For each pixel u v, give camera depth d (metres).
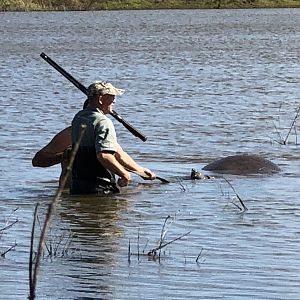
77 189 20.59
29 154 25.81
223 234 16.84
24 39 88.75
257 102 38.47
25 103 38.41
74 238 16.59
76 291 13.47
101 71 55.53
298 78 49.56
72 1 147.38
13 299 13.04
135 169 21.23
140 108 36.53
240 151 26.48
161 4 151.00
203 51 73.12
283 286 13.76
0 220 18.02
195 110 35.81
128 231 17.17
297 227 17.38
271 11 144.62
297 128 30.78
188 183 21.75
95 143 20.38
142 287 13.68
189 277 14.16
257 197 20.14
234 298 13.18
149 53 70.94
